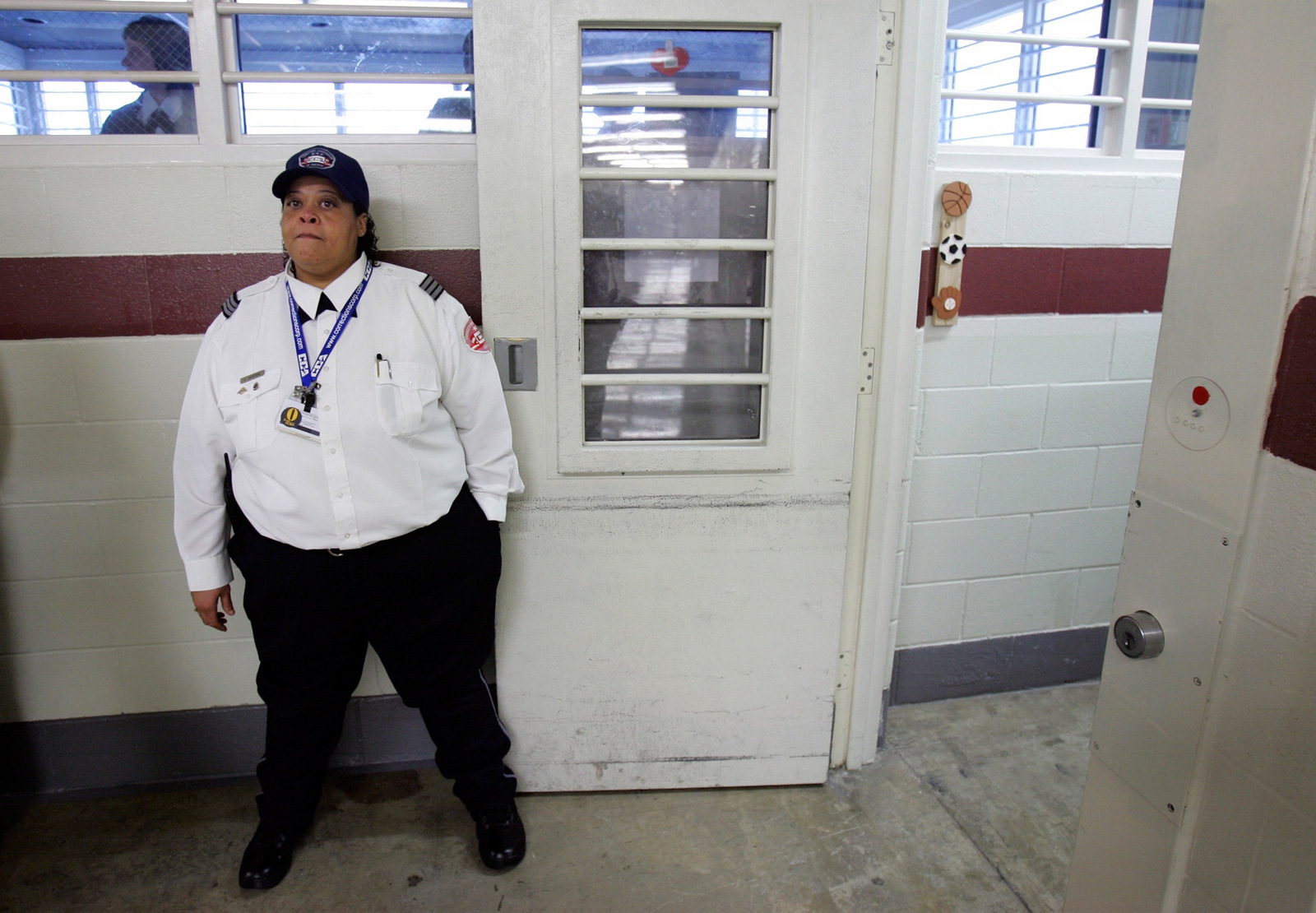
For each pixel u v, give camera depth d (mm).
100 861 1773
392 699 2018
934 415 2160
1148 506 1021
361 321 1510
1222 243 902
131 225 1700
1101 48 2105
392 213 1764
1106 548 2402
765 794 2004
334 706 1713
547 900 1685
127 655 1910
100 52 1720
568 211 1644
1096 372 2242
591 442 1803
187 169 1692
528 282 1673
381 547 1529
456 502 1620
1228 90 890
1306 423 809
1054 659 2453
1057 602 2412
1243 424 881
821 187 1679
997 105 2129
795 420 1798
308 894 1692
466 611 1659
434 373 1539
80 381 1750
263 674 1648
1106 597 2455
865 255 1728
